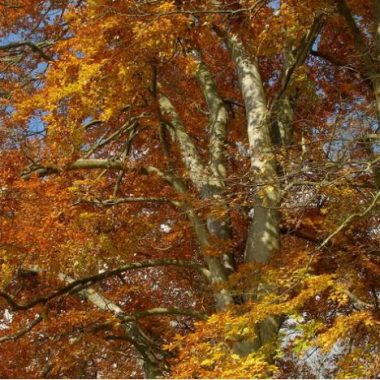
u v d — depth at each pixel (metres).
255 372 6.56
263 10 9.67
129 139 11.85
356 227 10.47
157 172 11.23
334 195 8.77
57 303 11.27
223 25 10.70
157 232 12.34
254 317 7.11
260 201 9.58
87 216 9.83
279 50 10.49
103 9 9.28
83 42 9.82
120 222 10.98
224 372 6.46
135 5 9.23
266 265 8.55
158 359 10.80
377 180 8.41
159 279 14.14
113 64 9.68
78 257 9.48
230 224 10.91
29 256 9.27
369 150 8.49
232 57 11.41
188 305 13.83
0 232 9.10
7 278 9.05
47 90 10.34
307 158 8.23
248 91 10.65
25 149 11.36
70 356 9.91
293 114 11.16
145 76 10.36
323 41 13.20
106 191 12.27
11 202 9.69
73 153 10.62
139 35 9.09
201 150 12.91
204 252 9.72
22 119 10.98
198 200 10.01
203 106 13.73
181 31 9.73
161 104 12.07
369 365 6.75
